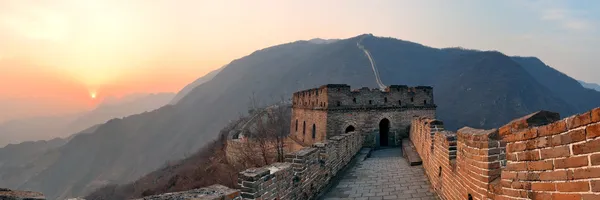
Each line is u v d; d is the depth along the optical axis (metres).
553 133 3.17
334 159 12.69
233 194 4.68
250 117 57.53
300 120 34.84
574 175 2.86
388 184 11.34
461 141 6.48
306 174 9.31
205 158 49.44
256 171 6.62
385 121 28.69
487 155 5.00
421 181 11.51
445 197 8.16
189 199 4.25
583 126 2.74
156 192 36.91
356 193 10.42
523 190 3.73
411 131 24.16
